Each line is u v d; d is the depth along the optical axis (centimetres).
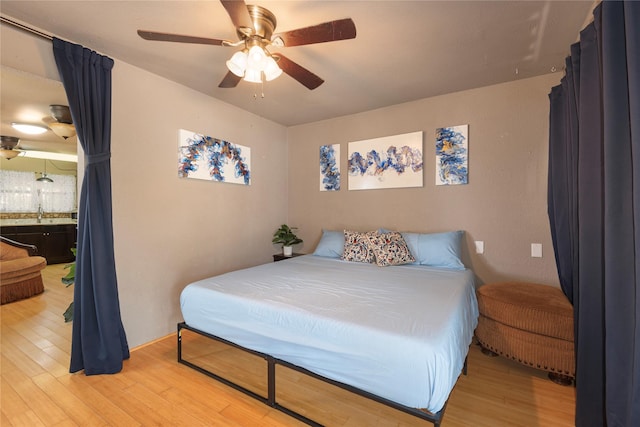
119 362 202
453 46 206
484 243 278
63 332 269
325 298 176
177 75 252
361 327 135
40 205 604
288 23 179
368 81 263
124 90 228
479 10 168
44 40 188
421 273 243
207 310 191
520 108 261
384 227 332
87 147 198
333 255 326
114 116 222
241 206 337
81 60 196
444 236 278
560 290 226
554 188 221
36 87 254
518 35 192
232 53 216
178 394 178
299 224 401
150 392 179
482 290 233
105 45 205
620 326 108
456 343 132
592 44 139
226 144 315
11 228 534
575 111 174
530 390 182
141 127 239
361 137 347
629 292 106
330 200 372
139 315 239
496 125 271
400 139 319
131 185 233
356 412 163
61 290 403
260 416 160
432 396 115
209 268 299
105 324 200
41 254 568
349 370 135
